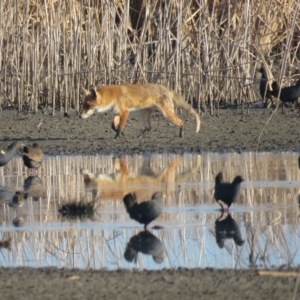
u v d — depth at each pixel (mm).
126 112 64000
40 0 79812
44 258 32688
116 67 77750
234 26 78750
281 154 57188
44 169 53500
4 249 33938
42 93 79938
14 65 78438
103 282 28688
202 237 35438
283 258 32281
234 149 59469
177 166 53250
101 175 50500
